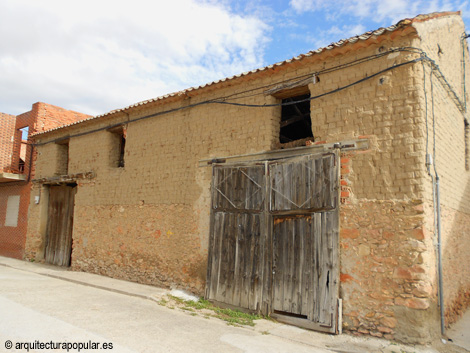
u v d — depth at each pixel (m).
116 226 11.09
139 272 10.12
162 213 9.84
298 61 7.33
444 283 6.77
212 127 9.03
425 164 6.07
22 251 15.10
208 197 8.81
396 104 6.32
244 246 7.84
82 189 12.56
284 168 7.46
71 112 16.69
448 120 7.85
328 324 6.35
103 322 6.09
